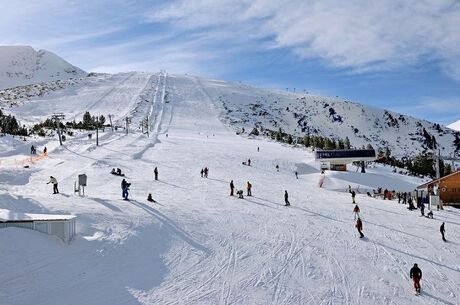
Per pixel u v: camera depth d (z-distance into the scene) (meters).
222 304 20.14
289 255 27.56
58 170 54.09
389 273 26.97
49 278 19.31
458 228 39.12
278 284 23.19
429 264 29.25
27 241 21.00
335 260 27.83
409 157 175.50
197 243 27.50
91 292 19.22
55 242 22.19
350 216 40.28
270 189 52.59
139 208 32.72
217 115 177.62
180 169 61.91
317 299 22.20
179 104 184.50
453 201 54.53
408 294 24.53
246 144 103.38
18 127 95.12
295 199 46.84
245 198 44.66
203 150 82.31
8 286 18.06
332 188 65.62
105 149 74.38
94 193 41.03
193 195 44.00
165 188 47.22
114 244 24.20
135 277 21.48
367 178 74.12
